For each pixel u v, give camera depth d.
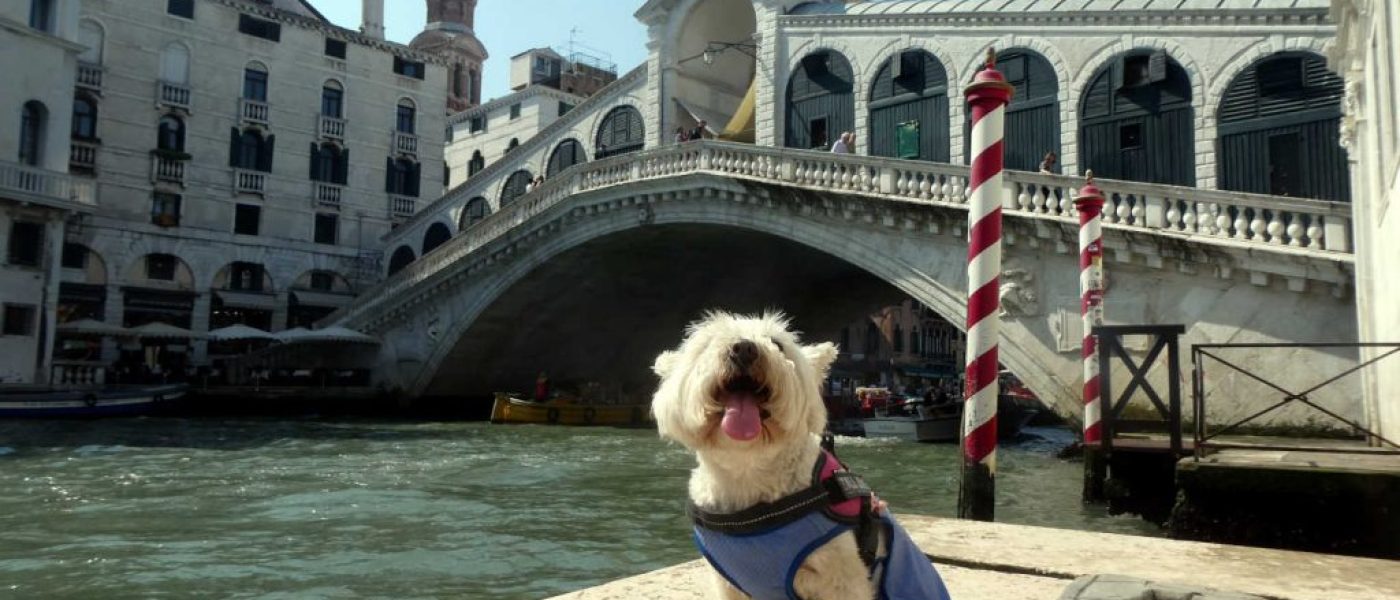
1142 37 18.83
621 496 11.95
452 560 8.07
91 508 10.55
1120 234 15.17
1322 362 13.54
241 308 35.06
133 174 32.78
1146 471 9.38
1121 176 18.92
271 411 28.28
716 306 30.61
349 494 11.92
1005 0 21.75
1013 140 20.55
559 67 51.88
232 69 35.22
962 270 17.70
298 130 36.69
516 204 27.05
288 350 33.91
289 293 35.94
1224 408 14.27
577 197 24.41
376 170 38.69
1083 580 3.21
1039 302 16.39
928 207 17.70
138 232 32.81
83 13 31.94
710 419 1.88
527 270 26.42
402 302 30.44
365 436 21.34
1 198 25.30
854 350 52.22
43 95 26.92
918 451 19.22
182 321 33.84
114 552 8.23
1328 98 16.58
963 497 7.61
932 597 2.05
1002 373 40.56
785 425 1.86
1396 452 7.09
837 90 23.61
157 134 33.44
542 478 13.79
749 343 1.85
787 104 24.70
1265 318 14.06
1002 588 3.54
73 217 31.34
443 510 10.73
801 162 20.30
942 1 23.05
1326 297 13.55
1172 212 15.03
